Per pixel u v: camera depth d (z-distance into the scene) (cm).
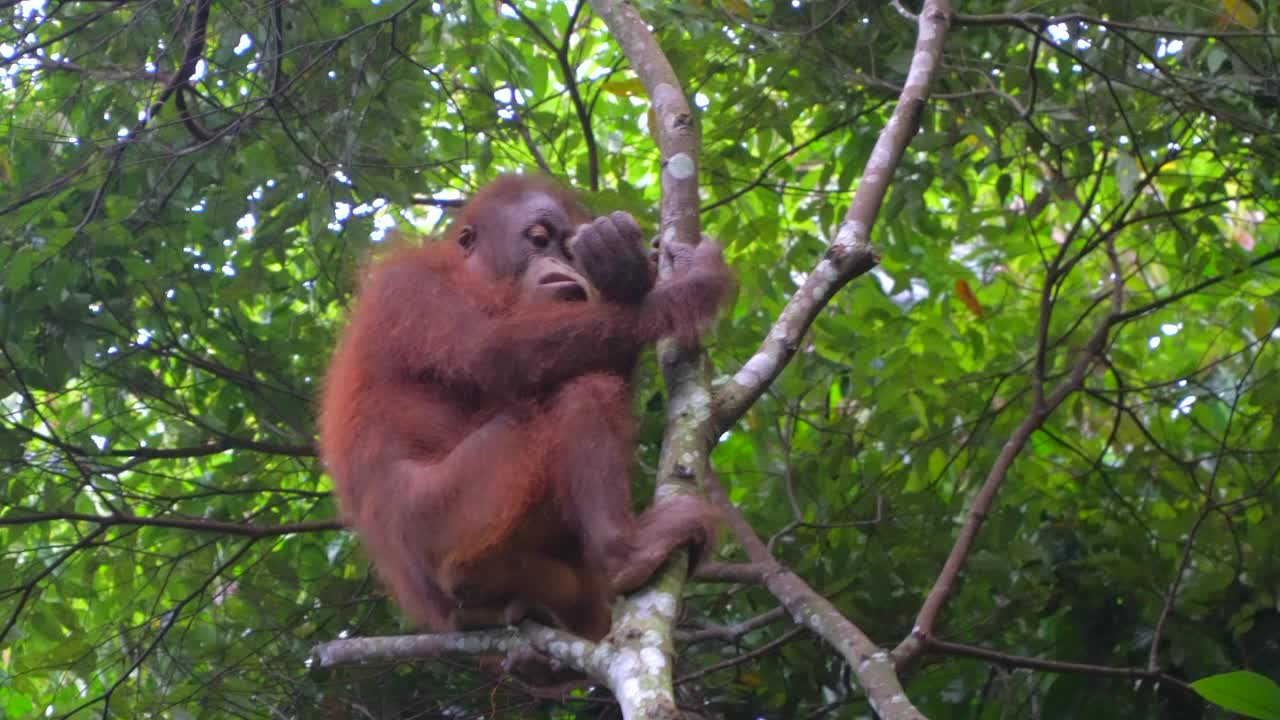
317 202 630
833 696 689
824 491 690
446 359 427
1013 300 858
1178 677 631
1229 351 830
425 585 443
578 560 423
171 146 674
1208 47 693
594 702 604
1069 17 602
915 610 653
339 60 683
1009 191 732
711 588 709
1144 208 846
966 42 727
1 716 716
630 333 415
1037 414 643
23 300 625
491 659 526
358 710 630
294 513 729
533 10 773
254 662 656
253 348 686
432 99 700
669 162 478
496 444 400
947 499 758
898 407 705
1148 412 793
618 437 388
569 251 509
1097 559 640
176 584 726
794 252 748
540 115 732
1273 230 940
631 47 520
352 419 439
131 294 673
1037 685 647
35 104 707
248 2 666
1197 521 617
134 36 695
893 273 770
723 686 649
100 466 675
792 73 730
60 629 688
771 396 702
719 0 692
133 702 690
